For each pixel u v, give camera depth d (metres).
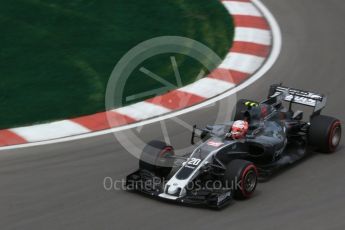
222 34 60.28
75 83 51.81
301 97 39.50
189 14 65.31
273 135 35.06
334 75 51.09
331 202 32.12
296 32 60.72
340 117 43.56
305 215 30.73
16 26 63.00
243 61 54.31
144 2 68.50
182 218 30.39
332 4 68.38
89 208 31.89
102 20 64.25
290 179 34.78
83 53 57.53
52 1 68.75
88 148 39.91
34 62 56.09
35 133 42.62
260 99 47.12
